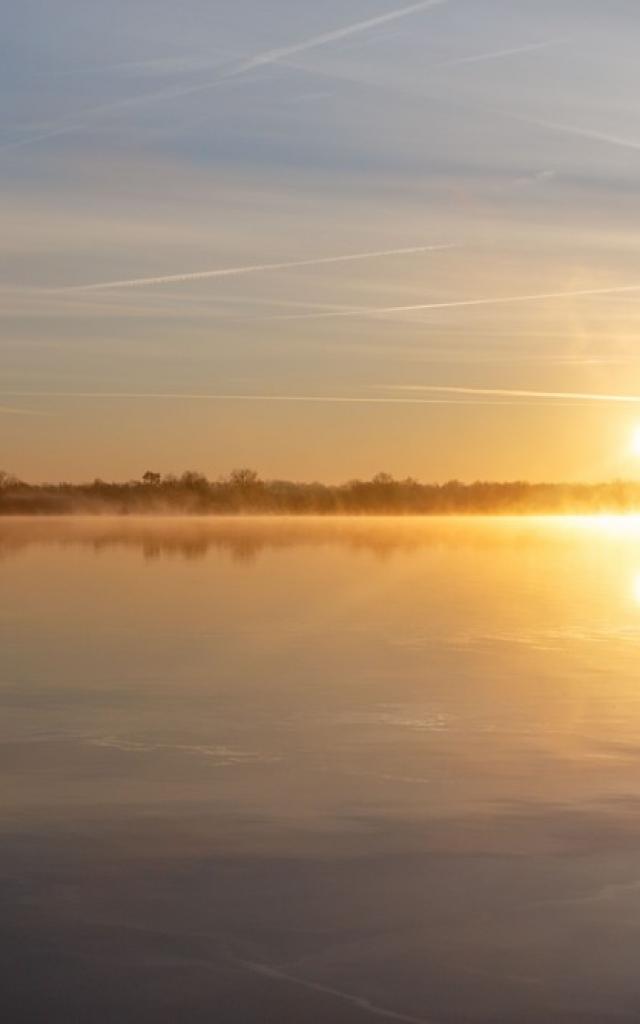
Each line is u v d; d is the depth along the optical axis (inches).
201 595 1138.7
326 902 319.0
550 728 526.9
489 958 285.4
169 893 325.1
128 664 707.4
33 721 542.3
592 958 285.9
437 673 674.2
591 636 838.5
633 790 424.8
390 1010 261.3
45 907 314.8
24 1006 262.2
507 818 391.9
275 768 457.1
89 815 395.2
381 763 464.4
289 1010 261.0
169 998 266.1
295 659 727.7
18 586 1233.4
